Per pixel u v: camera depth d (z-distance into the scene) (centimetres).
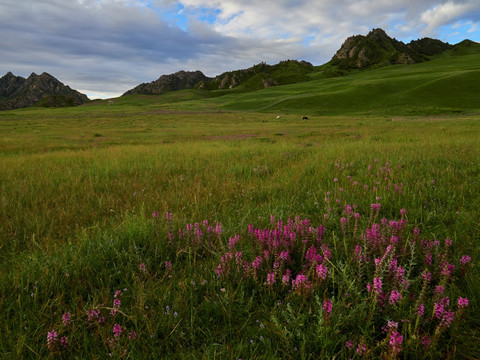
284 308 221
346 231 349
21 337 189
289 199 511
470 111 6775
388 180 574
